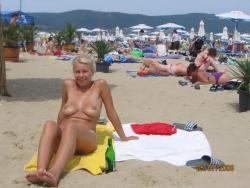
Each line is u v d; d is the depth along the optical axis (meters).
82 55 4.82
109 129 5.49
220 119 7.32
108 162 4.35
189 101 9.08
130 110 7.94
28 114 7.16
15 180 4.09
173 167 4.45
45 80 11.36
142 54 21.67
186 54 24.53
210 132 6.41
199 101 9.09
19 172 4.38
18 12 27.39
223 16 29.95
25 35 23.31
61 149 4.10
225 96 9.75
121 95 9.48
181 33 47.75
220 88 10.63
